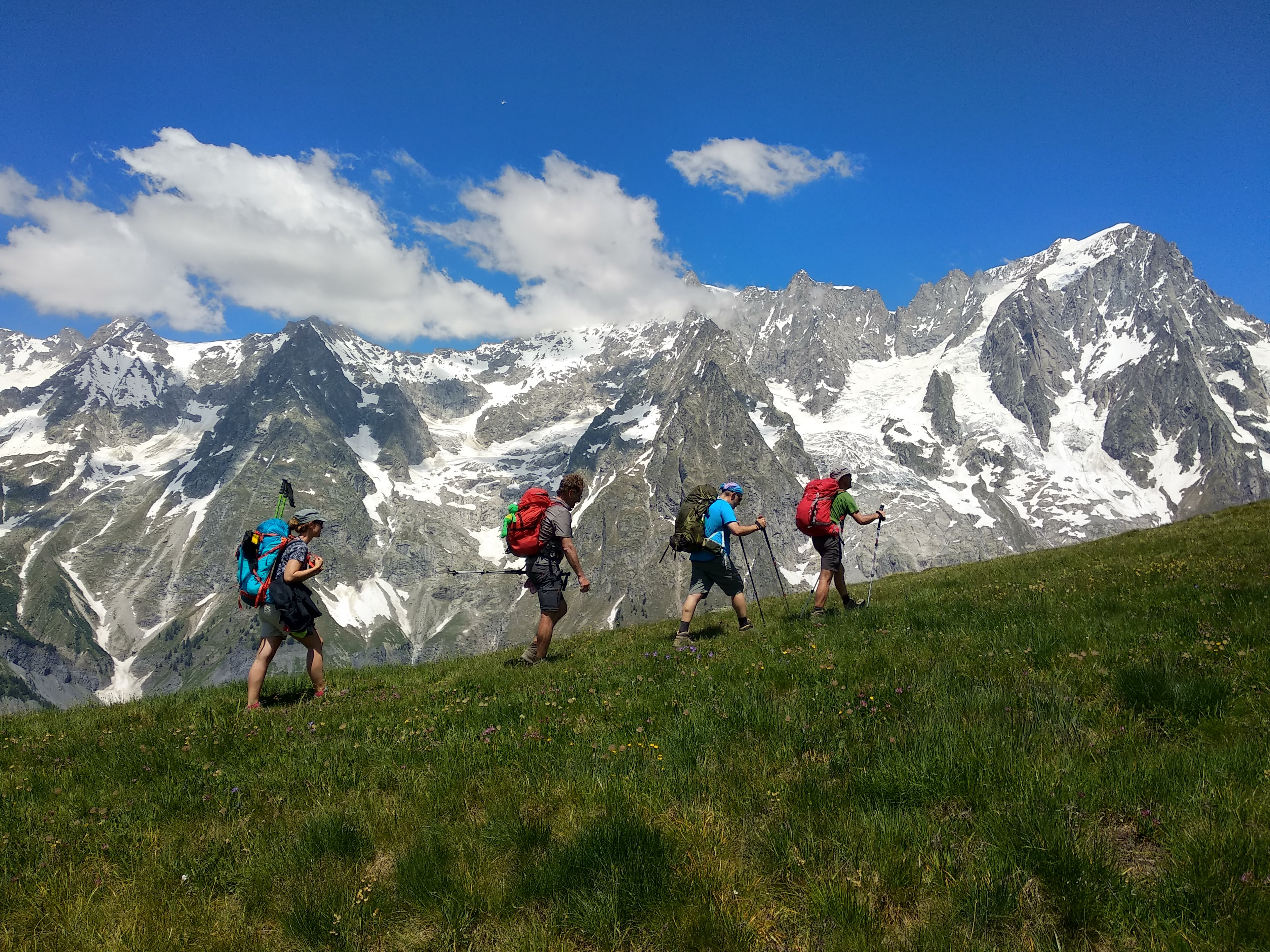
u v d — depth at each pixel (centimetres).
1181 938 326
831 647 757
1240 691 561
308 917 396
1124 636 683
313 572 806
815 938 357
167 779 592
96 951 384
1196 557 1052
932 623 812
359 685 875
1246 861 361
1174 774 444
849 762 497
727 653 797
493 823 468
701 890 387
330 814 498
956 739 501
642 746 571
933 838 410
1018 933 349
